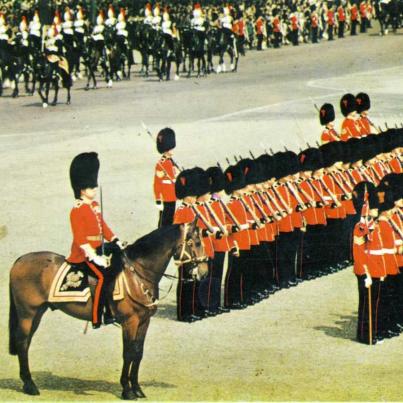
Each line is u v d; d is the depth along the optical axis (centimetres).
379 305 3294
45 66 8569
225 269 4119
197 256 2873
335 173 4172
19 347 2806
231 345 3266
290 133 6844
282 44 13850
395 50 12194
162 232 2861
